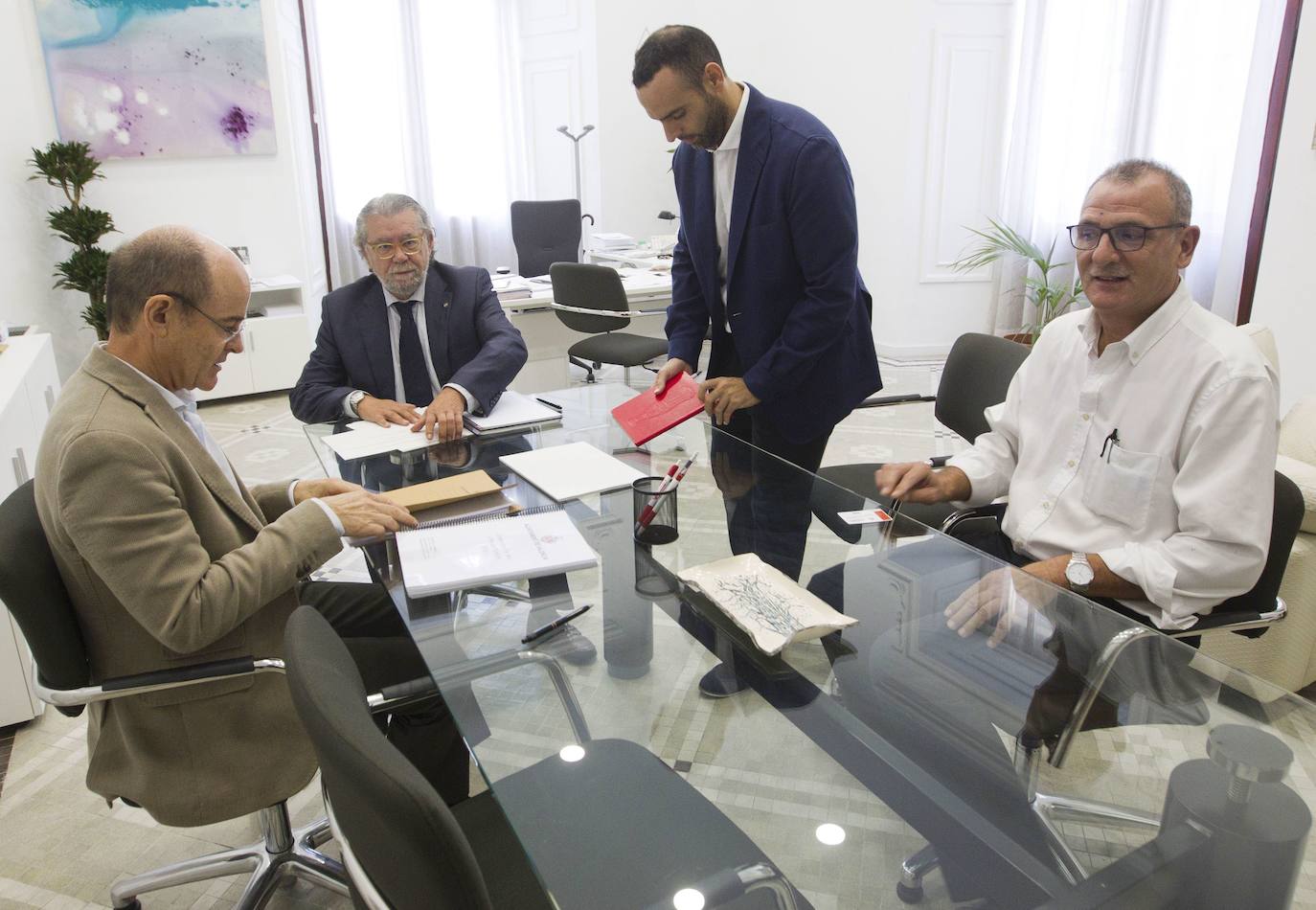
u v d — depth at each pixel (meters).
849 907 0.83
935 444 4.05
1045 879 0.84
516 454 1.80
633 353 4.08
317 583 1.82
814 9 5.54
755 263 2.05
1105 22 4.99
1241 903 0.80
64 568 1.24
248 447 4.07
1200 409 1.39
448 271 2.28
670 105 1.91
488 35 6.61
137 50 4.48
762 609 1.22
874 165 5.49
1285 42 4.02
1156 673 1.14
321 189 6.38
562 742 1.00
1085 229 1.44
